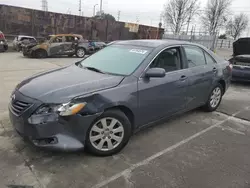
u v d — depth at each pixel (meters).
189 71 4.11
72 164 2.90
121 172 2.80
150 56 3.57
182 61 4.04
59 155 3.07
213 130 4.13
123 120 3.14
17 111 2.86
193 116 4.76
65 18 26.25
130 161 3.04
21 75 8.43
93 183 2.59
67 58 15.51
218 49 33.16
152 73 3.31
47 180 2.60
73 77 3.27
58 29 26.14
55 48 15.38
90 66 3.82
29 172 2.72
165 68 3.75
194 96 4.32
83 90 2.87
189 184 2.64
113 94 3.00
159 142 3.59
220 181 2.71
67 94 2.78
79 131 2.80
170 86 3.71
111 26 28.94
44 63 12.17
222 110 5.22
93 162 2.97
